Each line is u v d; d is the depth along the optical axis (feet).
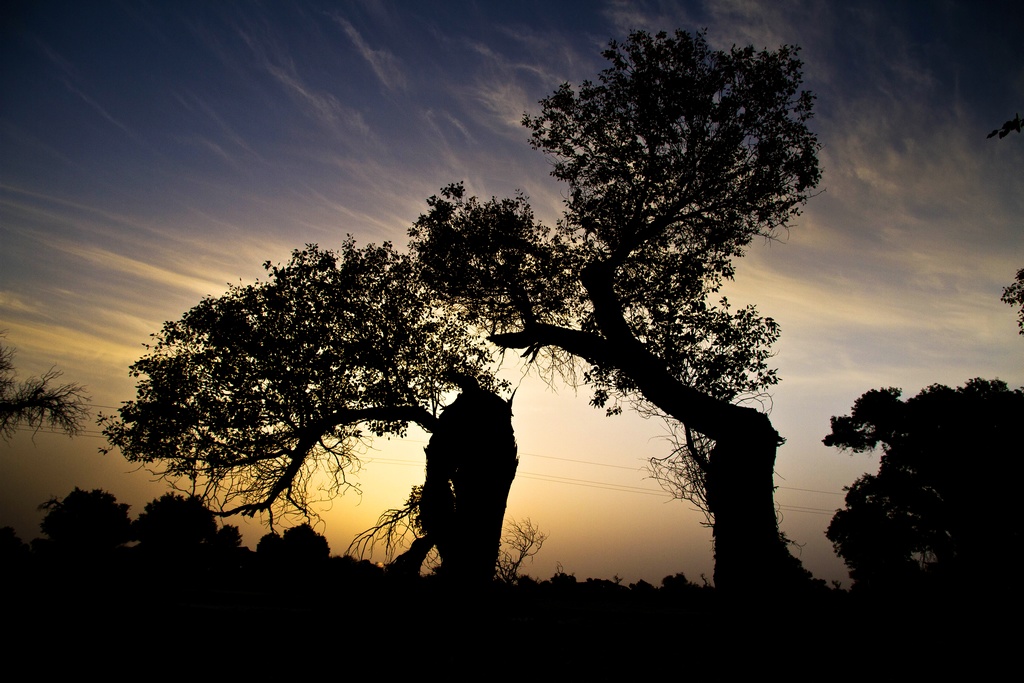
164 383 61.31
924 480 123.34
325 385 63.10
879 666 40.16
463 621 51.80
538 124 66.33
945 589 69.36
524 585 66.64
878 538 123.13
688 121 61.72
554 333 61.62
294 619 52.49
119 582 63.10
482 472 57.41
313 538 93.35
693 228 65.51
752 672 39.60
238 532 102.32
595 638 50.44
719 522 47.44
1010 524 108.47
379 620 51.65
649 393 55.21
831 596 60.90
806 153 61.00
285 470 63.72
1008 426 112.98
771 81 59.47
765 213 63.31
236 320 60.90
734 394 61.67
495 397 62.54
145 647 42.45
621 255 62.23
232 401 61.41
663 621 60.85
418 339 65.16
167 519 92.89
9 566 64.85
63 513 99.86
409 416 63.26
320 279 63.82
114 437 61.31
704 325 63.67
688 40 60.90
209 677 36.99
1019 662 40.45
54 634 43.80
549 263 64.34
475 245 63.36
